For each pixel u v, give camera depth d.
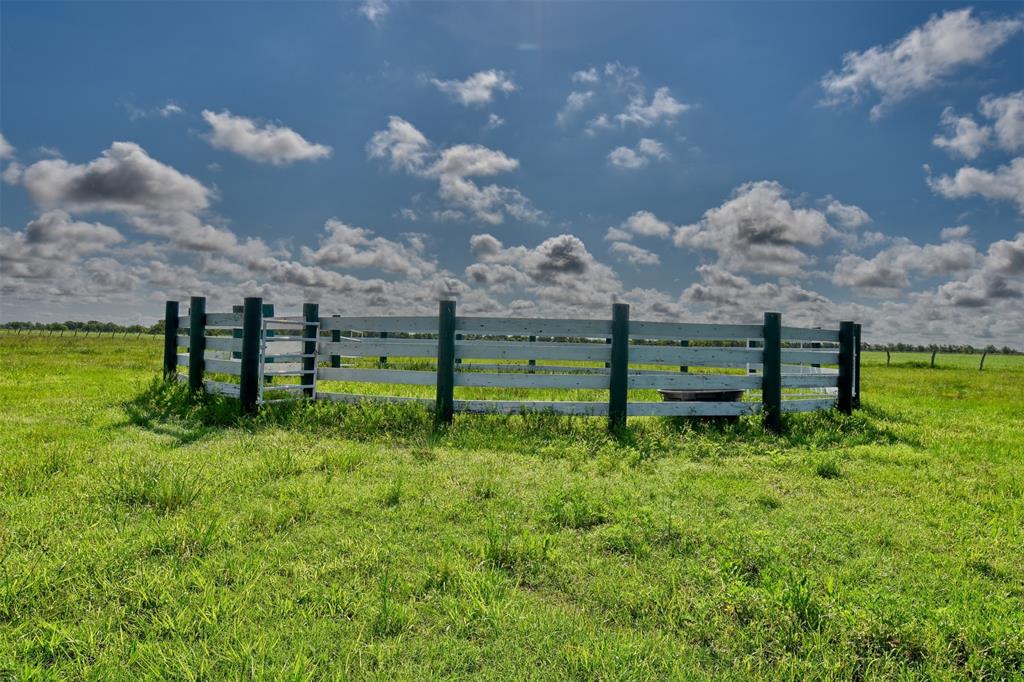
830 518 5.03
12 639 2.72
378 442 7.79
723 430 9.23
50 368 18.83
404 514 4.71
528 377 9.02
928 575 3.83
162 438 7.75
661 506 5.13
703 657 2.74
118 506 4.66
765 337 9.67
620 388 8.80
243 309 9.64
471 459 6.81
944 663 2.65
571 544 4.16
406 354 9.48
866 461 7.43
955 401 16.11
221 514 4.55
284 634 2.82
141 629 2.87
